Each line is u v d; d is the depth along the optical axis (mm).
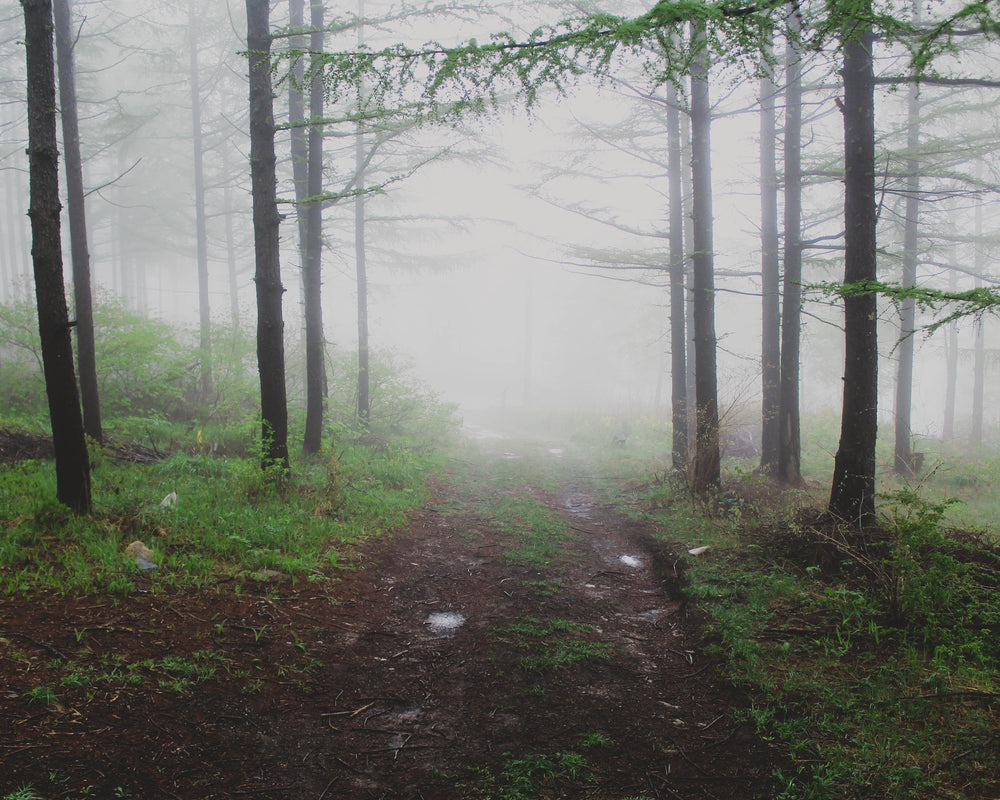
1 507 6027
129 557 5238
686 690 4301
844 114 6758
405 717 3885
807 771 3314
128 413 12594
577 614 5719
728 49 3566
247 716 3639
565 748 3588
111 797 2793
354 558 6582
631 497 11078
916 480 12336
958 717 3664
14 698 3277
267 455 8406
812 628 4938
